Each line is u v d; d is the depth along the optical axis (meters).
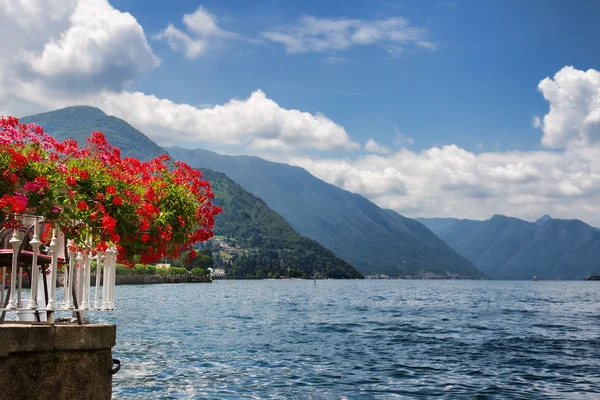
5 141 8.09
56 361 7.75
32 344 7.48
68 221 8.56
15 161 8.00
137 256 11.22
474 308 64.81
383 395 14.56
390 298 97.62
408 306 68.81
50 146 8.77
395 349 24.44
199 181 12.27
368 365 19.59
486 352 23.80
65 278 9.98
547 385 16.47
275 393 14.26
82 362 8.02
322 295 112.69
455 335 31.44
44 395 7.60
